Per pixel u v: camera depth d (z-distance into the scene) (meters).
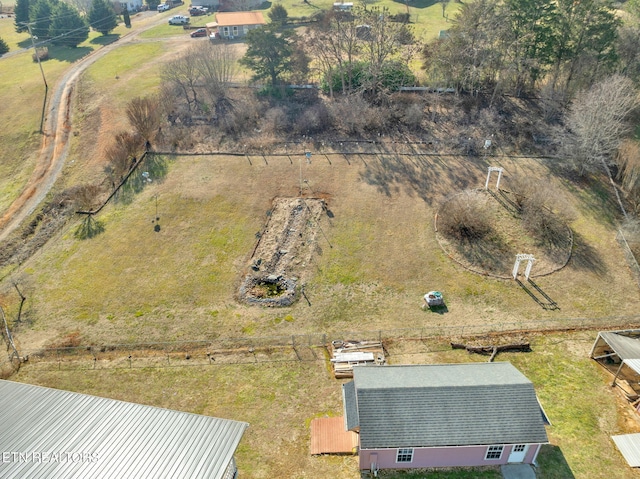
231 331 32.19
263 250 38.88
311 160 48.97
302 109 56.12
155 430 20.06
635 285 34.91
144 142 51.00
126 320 33.31
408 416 22.42
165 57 71.62
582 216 41.44
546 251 37.91
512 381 23.62
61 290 36.00
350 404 24.11
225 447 19.42
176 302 34.62
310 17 82.56
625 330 29.62
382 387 23.17
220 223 41.72
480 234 39.56
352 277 36.19
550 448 24.05
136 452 18.97
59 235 41.50
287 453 24.31
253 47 56.53
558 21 52.25
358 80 57.16
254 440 24.98
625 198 43.41
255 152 50.22
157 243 39.91
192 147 51.12
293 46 58.75
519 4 52.19
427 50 59.31
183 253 38.84
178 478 17.98
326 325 32.44
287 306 34.00
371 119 52.72
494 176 46.06
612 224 40.72
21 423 20.20
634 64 51.53
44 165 50.53
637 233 38.31
